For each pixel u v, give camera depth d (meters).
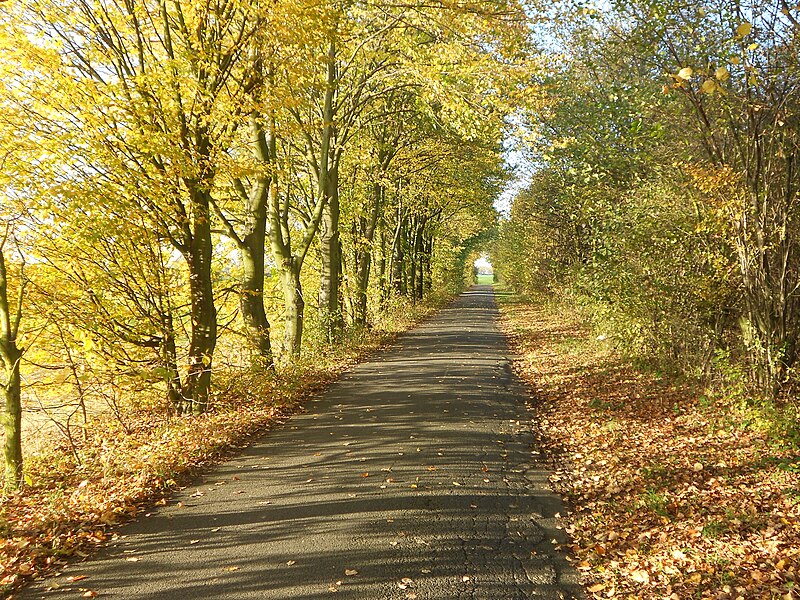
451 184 24.73
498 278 101.81
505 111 14.34
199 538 5.48
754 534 5.22
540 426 9.85
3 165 8.53
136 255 9.87
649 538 5.38
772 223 8.77
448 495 6.57
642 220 11.91
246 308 12.76
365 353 18.78
